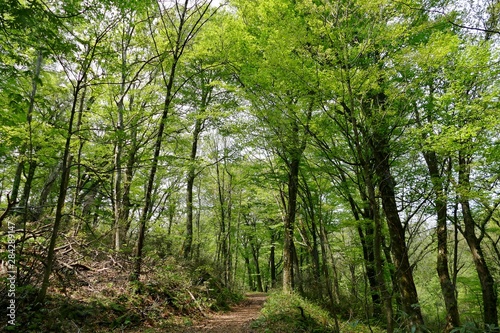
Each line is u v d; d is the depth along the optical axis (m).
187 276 11.58
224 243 18.20
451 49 6.10
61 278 6.95
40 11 5.44
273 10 6.86
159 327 7.31
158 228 13.51
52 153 9.24
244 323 8.77
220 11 11.34
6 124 6.84
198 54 9.57
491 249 14.81
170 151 15.44
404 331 5.84
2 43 6.05
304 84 5.59
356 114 5.76
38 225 7.69
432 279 17.03
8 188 15.76
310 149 8.18
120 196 11.19
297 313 8.71
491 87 8.62
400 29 5.09
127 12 7.54
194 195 22.73
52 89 9.54
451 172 9.08
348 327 8.61
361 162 5.27
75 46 5.92
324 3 5.40
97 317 6.48
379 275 5.09
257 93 6.82
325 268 6.73
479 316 12.71
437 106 8.41
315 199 10.92
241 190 19.45
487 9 8.96
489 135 8.59
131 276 8.59
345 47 5.11
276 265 32.78
